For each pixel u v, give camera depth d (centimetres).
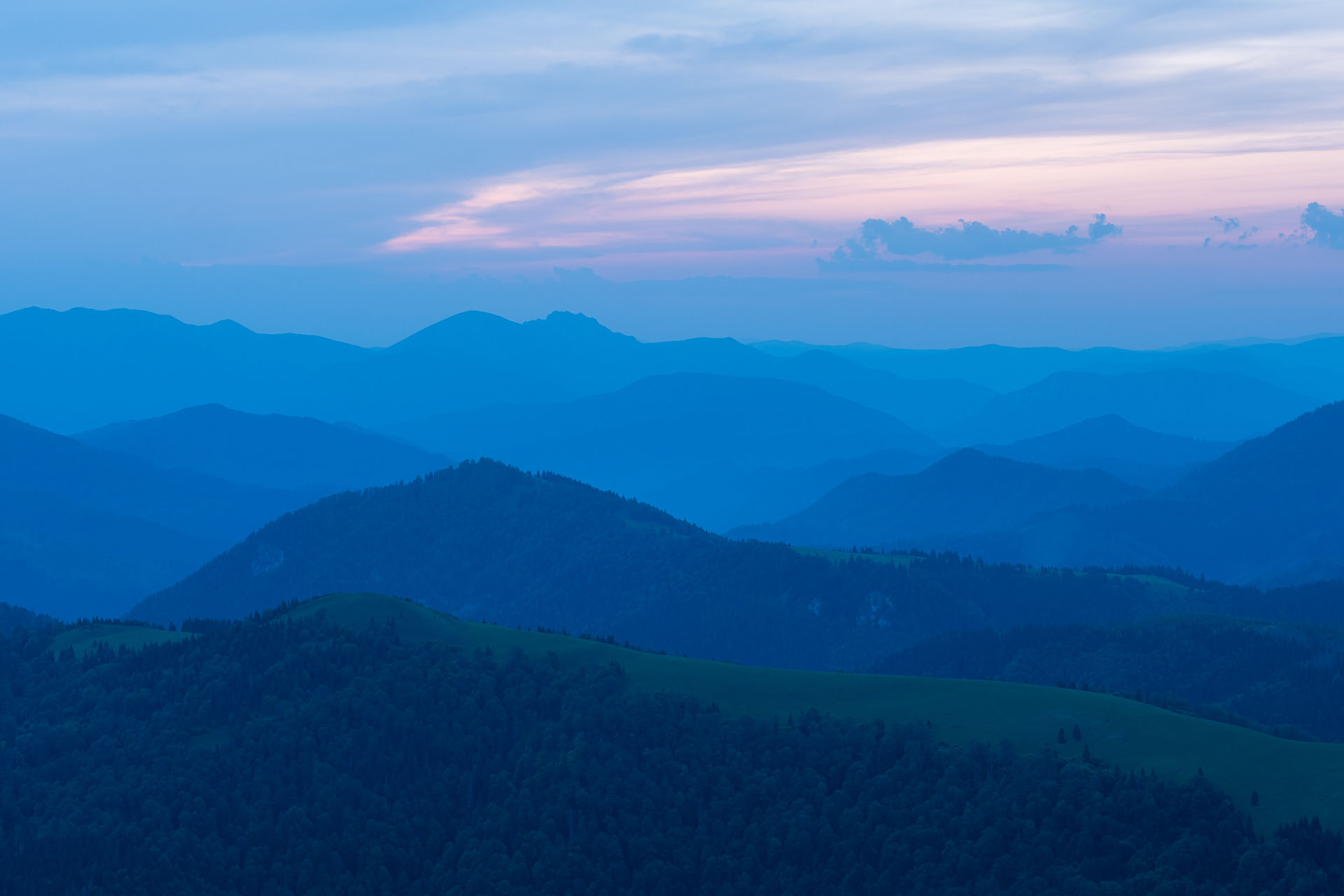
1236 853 14400
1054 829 15488
